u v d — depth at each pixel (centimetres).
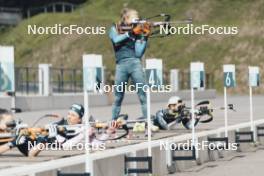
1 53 2436
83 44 17725
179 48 17350
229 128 4309
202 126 4641
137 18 3938
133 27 3922
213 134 4006
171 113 4275
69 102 9894
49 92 9612
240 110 7762
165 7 19175
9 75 2448
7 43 18800
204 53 17100
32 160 2781
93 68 2530
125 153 2992
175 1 19350
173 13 18862
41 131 2983
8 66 2447
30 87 9981
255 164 3697
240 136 4538
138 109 8669
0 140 2922
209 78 15162
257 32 17288
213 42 17288
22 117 6931
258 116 6381
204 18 18300
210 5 18662
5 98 8469
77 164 2641
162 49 17462
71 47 17712
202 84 3694
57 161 2667
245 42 17088
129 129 4119
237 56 16862
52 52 17975
